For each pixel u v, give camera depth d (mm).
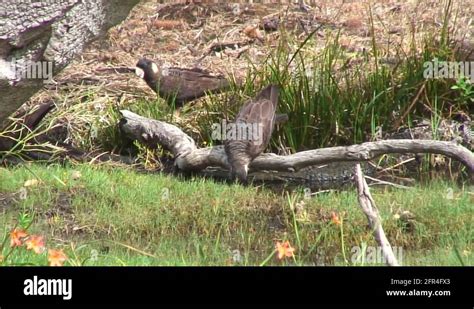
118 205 12398
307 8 19281
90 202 12477
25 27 11344
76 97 15961
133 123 14648
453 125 15047
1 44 11359
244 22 19109
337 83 15438
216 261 10602
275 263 10742
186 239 11617
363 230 11492
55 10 11461
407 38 17438
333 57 15289
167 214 12125
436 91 15297
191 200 12555
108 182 13133
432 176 14133
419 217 11758
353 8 19047
